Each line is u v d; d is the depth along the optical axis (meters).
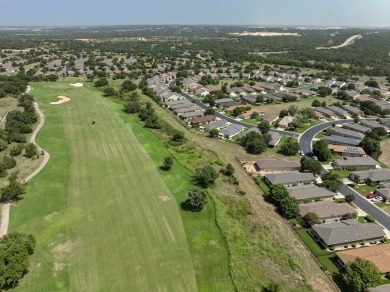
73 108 159.62
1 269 54.94
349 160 113.38
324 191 92.94
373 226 76.38
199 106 186.00
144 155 109.88
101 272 60.06
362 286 58.47
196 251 66.62
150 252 65.56
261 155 122.25
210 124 148.50
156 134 130.62
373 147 123.62
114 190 87.50
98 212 77.81
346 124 154.75
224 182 95.56
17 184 82.38
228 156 119.06
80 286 56.84
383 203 91.75
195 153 114.31
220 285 58.50
